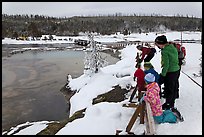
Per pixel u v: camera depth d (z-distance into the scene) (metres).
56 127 9.68
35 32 92.62
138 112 6.23
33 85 22.36
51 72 28.11
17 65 33.69
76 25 119.50
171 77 6.89
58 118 14.27
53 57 41.62
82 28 115.19
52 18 147.88
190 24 127.56
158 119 6.48
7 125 13.48
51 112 15.32
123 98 11.23
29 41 80.00
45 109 15.94
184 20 132.50
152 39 81.31
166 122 6.50
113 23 124.56
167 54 6.76
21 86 22.03
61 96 18.72
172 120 6.51
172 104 6.97
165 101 7.45
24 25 110.62
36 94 19.45
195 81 10.95
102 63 18.69
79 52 48.72
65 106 16.36
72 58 39.69
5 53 48.84
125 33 101.25
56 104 16.86
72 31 110.31
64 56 42.66
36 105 16.81
